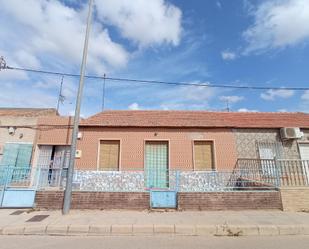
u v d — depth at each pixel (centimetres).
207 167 1249
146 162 1248
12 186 794
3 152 1271
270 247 482
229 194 774
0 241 519
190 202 762
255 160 1039
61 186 841
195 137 1278
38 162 1262
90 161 1223
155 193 785
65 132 1284
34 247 480
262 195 775
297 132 1263
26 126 1299
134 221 631
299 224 609
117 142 1269
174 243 507
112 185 871
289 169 808
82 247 480
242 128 1304
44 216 678
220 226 592
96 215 690
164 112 1473
